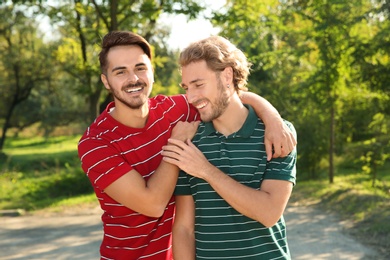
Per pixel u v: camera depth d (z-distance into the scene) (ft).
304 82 52.06
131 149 9.33
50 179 61.57
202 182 8.17
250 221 8.05
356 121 60.95
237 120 8.41
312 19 48.78
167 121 9.95
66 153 103.35
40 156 96.58
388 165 68.39
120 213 9.34
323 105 51.03
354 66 45.50
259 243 8.10
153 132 9.60
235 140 8.28
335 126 61.26
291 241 26.25
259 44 72.28
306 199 40.01
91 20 63.26
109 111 9.92
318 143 58.85
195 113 10.42
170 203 9.48
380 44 40.93
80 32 59.72
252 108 8.64
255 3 50.88
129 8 53.83
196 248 8.40
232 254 8.07
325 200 38.34
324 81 48.16
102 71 9.34
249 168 8.16
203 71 8.04
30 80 111.96
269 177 8.10
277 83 67.92
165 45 70.59
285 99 66.85
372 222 28.45
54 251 28.27
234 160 8.21
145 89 9.23
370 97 48.65
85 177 59.52
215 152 8.30
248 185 8.13
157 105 9.96
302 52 51.01
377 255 22.57
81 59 58.54
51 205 47.19
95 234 32.60
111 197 9.09
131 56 9.09
